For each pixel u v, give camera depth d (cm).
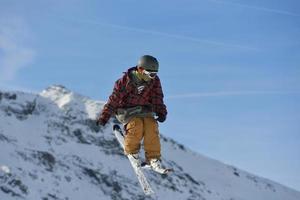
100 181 8650
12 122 9506
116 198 8275
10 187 6531
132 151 1052
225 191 10956
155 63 1017
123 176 9212
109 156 9856
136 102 1052
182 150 12631
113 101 1048
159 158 1050
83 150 9662
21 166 7488
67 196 7362
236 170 12700
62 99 11381
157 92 1055
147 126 1053
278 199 11738
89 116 10875
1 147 7988
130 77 1038
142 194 8781
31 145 8825
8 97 10438
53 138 9681
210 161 12625
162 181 9712
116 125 1084
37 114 10494
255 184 12200
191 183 10519
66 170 8375
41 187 7119
